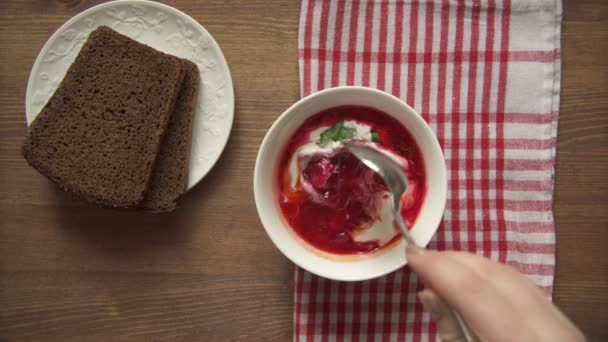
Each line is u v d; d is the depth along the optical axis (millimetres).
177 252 584
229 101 559
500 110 577
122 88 562
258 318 585
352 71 577
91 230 587
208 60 563
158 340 584
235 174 581
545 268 573
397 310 581
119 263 586
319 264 527
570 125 580
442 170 513
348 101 530
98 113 562
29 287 586
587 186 580
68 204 587
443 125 579
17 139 586
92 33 560
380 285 582
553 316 419
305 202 534
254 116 580
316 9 572
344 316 581
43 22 583
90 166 562
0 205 586
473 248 577
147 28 568
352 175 524
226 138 560
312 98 515
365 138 533
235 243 583
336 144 523
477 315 417
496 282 425
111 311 586
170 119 564
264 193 521
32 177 586
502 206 577
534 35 574
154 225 585
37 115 559
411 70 578
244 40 580
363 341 579
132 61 560
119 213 586
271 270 584
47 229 586
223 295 584
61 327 585
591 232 579
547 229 574
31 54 584
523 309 416
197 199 583
